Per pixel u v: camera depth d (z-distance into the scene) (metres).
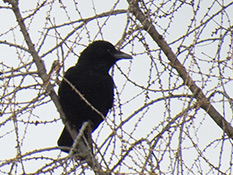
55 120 9.32
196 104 8.76
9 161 7.68
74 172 7.85
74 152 8.98
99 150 8.16
